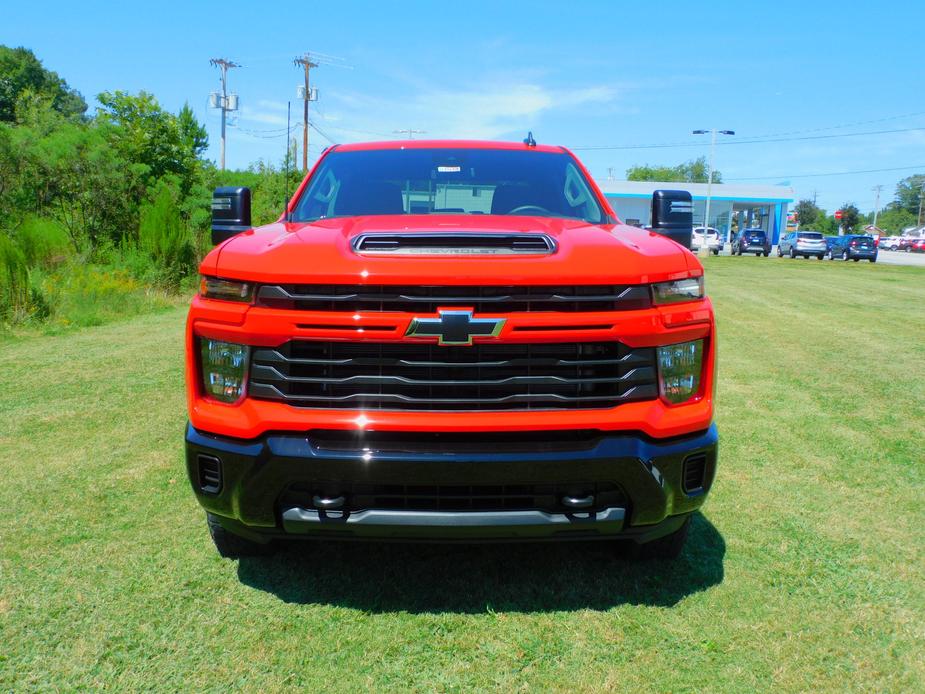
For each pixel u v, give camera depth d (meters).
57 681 2.48
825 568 3.38
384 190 3.96
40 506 3.97
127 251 14.53
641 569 3.36
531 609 3.00
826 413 6.19
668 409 2.78
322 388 2.67
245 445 2.71
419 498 2.69
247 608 2.97
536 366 2.66
